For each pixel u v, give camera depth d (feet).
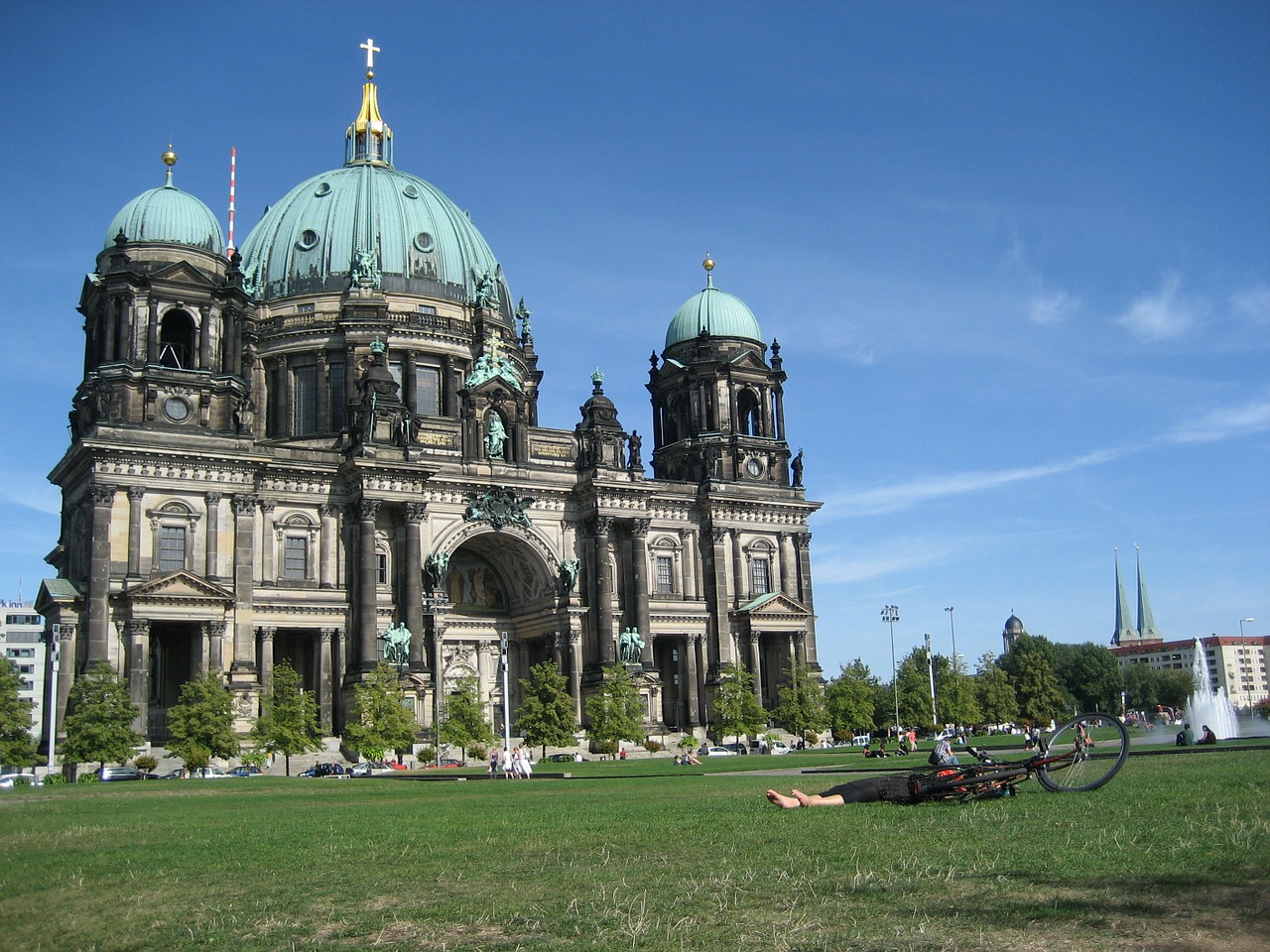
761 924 50.80
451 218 468.34
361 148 495.00
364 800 159.53
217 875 73.36
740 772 222.28
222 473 341.21
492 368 411.13
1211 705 320.09
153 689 343.87
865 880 58.34
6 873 77.92
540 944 49.85
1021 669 651.25
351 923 55.93
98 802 166.81
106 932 57.00
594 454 405.39
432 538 380.17
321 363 419.74
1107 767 109.29
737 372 449.89
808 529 445.37
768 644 444.96
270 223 453.58
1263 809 75.56
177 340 360.48
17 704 292.40
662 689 434.30
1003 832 70.95
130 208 354.95
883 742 326.24
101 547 320.09
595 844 79.82
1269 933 44.57
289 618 350.64
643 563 406.82
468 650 419.13
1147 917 47.47
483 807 129.59
